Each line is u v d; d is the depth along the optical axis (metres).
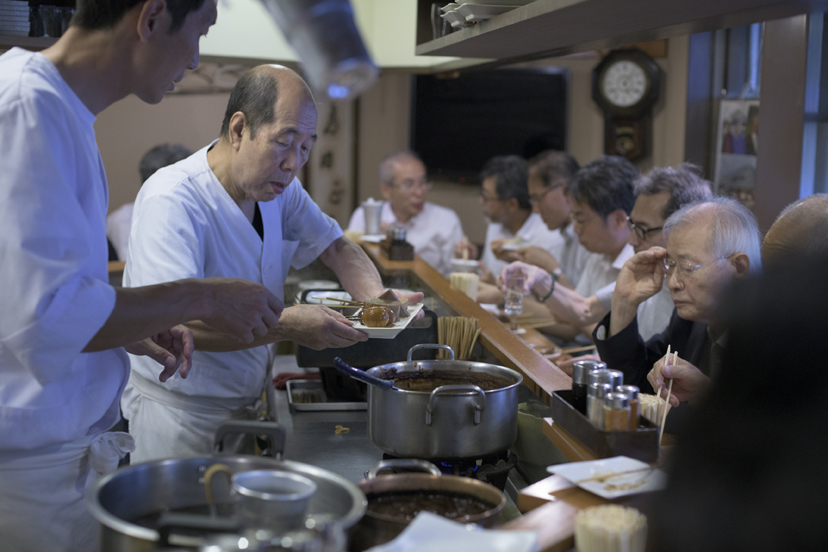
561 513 1.06
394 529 0.95
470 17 1.76
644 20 1.52
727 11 1.41
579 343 3.42
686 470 0.71
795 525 0.65
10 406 1.29
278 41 3.02
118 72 1.30
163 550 0.83
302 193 2.22
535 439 1.57
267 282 2.05
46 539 1.37
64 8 2.32
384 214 4.95
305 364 1.96
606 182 3.15
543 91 5.80
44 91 1.21
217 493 1.04
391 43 3.19
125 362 1.53
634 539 0.95
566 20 1.53
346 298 2.37
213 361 1.91
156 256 1.75
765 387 0.67
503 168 4.39
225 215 1.91
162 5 1.23
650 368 2.07
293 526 0.85
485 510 1.04
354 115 6.07
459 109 5.98
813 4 1.34
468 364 1.60
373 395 1.43
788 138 3.39
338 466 1.62
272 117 1.73
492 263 4.61
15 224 1.16
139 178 5.50
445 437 1.36
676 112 5.09
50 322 1.16
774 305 0.68
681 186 2.44
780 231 1.54
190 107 5.52
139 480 1.01
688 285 1.78
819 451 0.65
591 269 3.50
